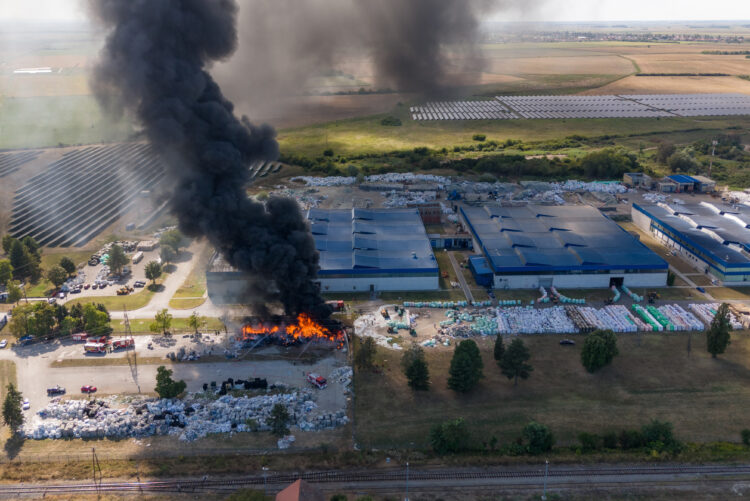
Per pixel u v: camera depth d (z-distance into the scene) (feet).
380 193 542.98
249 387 265.54
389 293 357.41
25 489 208.85
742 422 240.73
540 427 225.15
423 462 220.64
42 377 275.18
